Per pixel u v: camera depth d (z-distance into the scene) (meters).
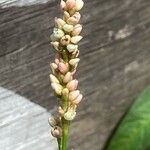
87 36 0.08
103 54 0.08
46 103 0.08
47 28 0.07
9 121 0.07
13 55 0.07
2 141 0.07
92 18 0.08
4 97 0.07
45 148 0.08
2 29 0.07
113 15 0.08
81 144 0.08
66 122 0.06
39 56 0.07
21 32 0.07
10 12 0.07
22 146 0.07
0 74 0.07
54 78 0.06
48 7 0.07
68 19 0.05
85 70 0.08
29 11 0.07
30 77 0.07
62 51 0.06
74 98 0.06
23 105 0.07
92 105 0.08
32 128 0.08
